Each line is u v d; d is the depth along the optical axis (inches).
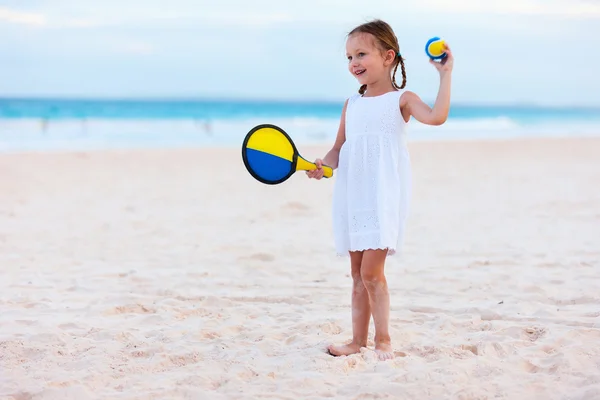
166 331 170.7
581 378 133.2
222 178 536.1
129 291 216.5
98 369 142.6
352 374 138.9
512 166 601.0
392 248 143.7
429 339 162.7
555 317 179.3
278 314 188.2
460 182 490.0
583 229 310.7
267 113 2123.5
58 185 482.0
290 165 144.3
